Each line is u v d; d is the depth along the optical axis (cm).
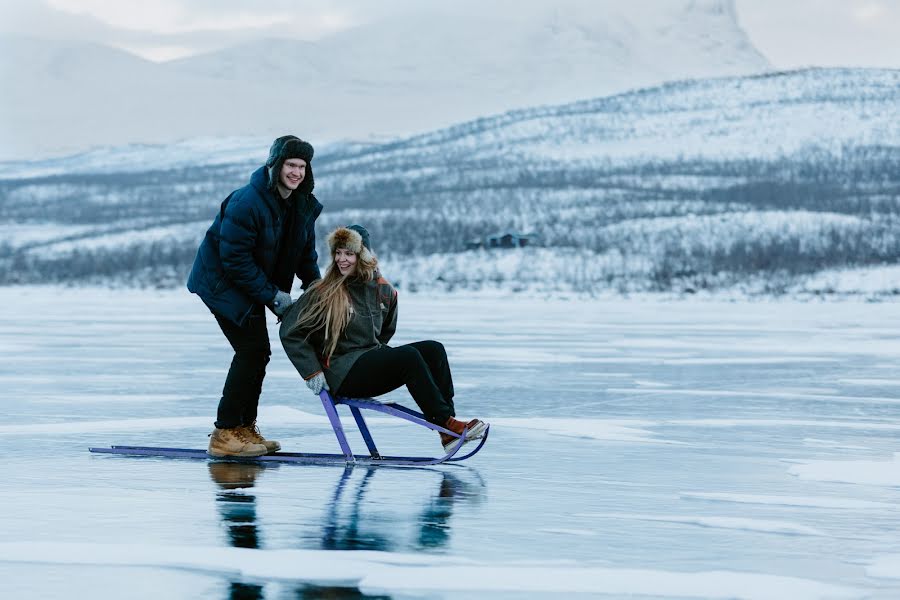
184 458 1061
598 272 13125
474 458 1087
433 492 890
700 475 994
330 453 1100
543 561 667
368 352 1027
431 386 1019
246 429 1067
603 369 2256
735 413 1510
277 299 1023
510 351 2788
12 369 2161
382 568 642
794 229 15612
